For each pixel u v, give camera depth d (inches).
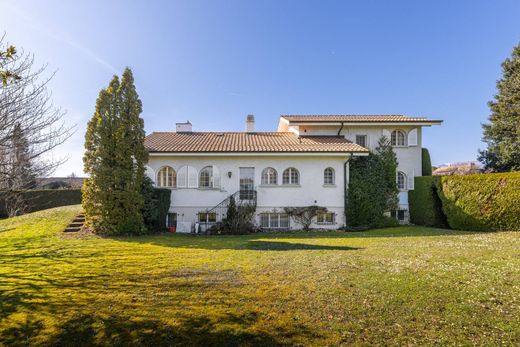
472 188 520.7
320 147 631.8
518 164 946.1
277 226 628.4
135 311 163.5
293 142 683.4
